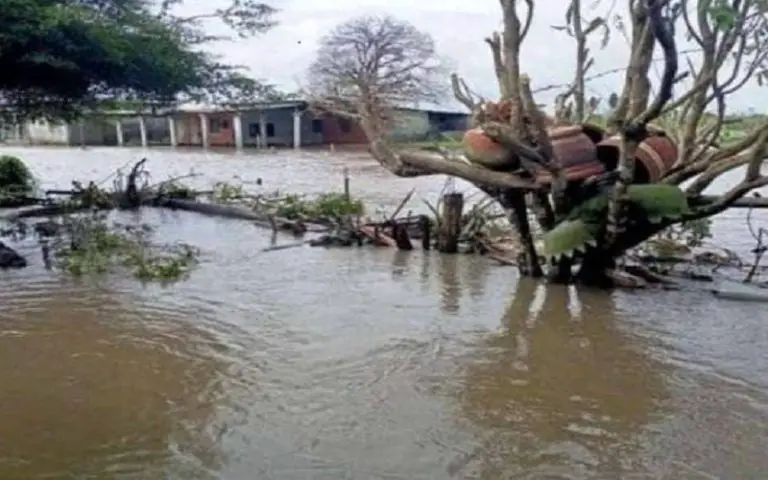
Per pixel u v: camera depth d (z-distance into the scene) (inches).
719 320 345.1
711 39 366.6
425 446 220.1
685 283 412.8
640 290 398.0
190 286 418.6
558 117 447.5
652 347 308.3
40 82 603.2
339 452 216.1
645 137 358.0
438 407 248.7
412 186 901.8
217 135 1918.1
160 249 527.2
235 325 341.7
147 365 289.6
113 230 605.9
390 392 261.1
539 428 232.2
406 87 1535.4
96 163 1379.2
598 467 206.8
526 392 261.4
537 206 401.4
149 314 360.8
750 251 491.5
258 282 428.5
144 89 650.8
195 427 233.5
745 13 289.1
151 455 215.2
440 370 282.7
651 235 388.2
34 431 231.6
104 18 596.1
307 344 313.6
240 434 228.2
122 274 448.5
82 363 292.7
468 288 409.7
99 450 218.7
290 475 202.5
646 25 345.4
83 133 2007.9
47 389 266.1
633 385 267.0
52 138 2014.0
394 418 239.8
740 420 237.0
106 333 330.6
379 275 446.0
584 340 318.0
